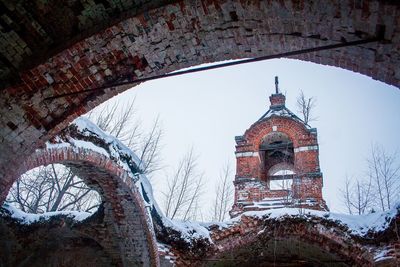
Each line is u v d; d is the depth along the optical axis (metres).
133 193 10.56
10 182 5.76
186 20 5.04
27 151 5.82
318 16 4.48
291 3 4.43
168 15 4.95
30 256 12.16
